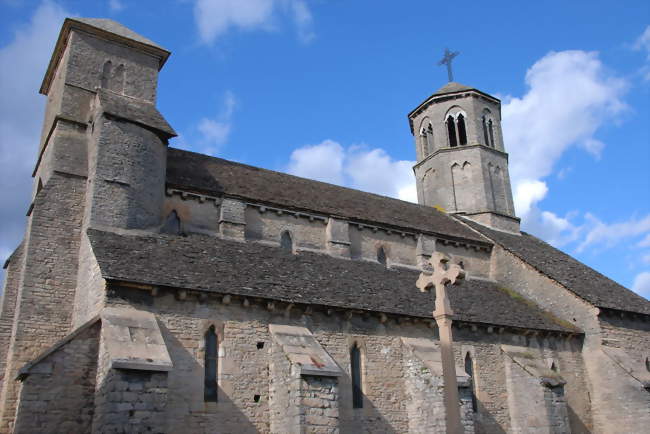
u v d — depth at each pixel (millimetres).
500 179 40531
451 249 33219
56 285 22688
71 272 23125
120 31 29094
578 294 29453
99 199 23094
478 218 38594
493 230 37688
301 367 18609
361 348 22578
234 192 27453
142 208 24062
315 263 26219
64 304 22578
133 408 15984
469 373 25125
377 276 27328
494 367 25703
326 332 21938
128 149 24469
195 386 18875
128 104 26828
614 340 28812
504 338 26609
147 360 16625
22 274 22344
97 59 27938
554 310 30406
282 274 23375
